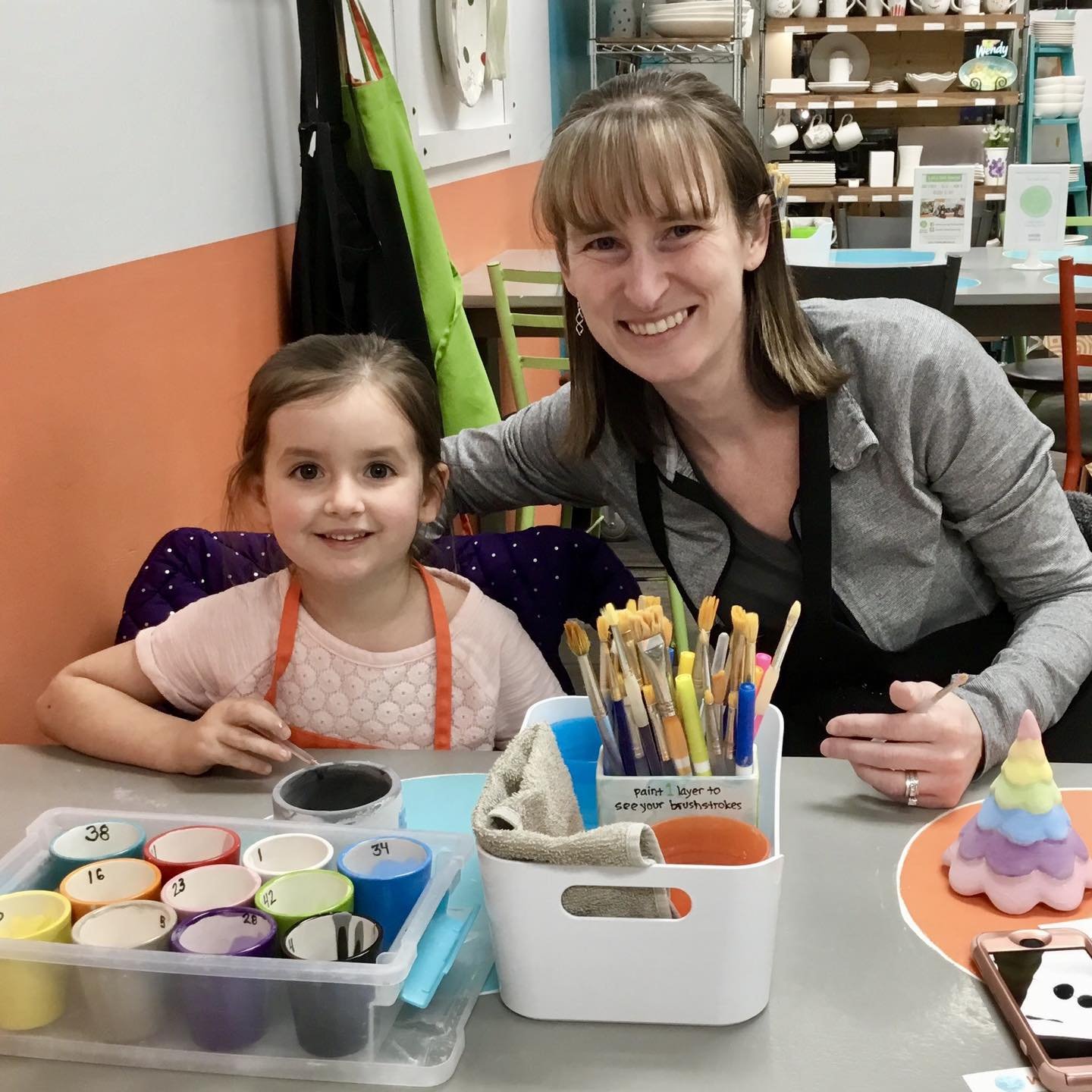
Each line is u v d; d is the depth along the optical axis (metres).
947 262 2.46
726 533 1.35
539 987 0.71
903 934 0.78
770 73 5.27
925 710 0.96
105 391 1.44
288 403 1.13
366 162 2.08
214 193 1.76
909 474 1.23
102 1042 0.71
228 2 1.79
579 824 0.82
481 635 1.25
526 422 1.46
